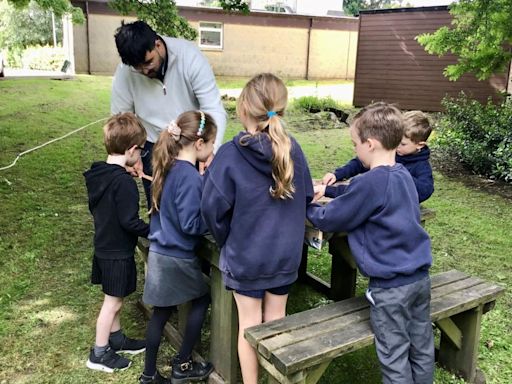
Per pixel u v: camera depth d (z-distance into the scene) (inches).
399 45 503.8
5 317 115.4
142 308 118.6
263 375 96.5
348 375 100.6
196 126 87.6
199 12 741.3
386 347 76.8
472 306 91.1
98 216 94.4
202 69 111.9
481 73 299.0
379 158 79.2
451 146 283.0
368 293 79.6
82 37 690.2
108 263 95.0
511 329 117.1
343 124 411.8
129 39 99.8
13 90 458.0
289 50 804.0
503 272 148.1
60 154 266.5
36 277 135.6
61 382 94.3
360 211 75.9
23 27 777.6
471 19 282.4
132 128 95.1
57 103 413.7
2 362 99.7
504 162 247.4
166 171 88.1
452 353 99.2
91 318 116.4
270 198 75.7
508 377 100.7
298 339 75.6
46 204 193.6
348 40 835.4
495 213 203.0
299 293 136.5
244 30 772.0
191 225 84.9
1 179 219.5
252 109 75.0
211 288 95.0
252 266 76.5
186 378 93.7
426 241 78.5
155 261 89.0
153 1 263.3
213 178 75.9
